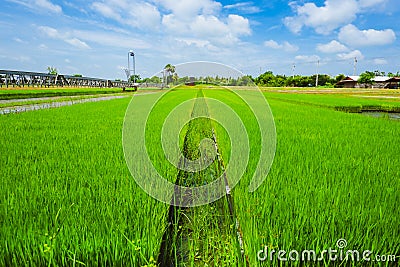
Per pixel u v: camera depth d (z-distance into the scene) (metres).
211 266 2.57
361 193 3.24
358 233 2.48
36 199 2.96
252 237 2.48
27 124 8.42
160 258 2.46
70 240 2.28
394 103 21.81
